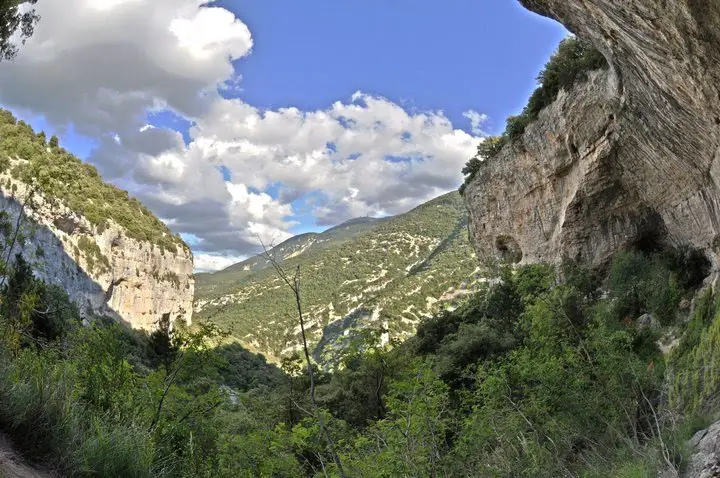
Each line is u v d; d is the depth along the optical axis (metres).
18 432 4.65
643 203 33.62
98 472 5.06
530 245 47.12
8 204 33.97
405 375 11.06
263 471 10.11
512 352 14.12
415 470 8.31
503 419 12.27
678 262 28.02
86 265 83.88
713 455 8.88
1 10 8.30
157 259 109.75
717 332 13.36
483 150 53.56
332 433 11.03
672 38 12.84
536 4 18.22
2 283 7.33
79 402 6.20
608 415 12.70
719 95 14.05
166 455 6.85
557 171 39.12
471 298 47.47
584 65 31.77
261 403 18.94
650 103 19.94
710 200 24.28
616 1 13.13
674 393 13.48
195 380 9.24
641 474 9.60
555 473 11.76
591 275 36.41
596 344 13.30
